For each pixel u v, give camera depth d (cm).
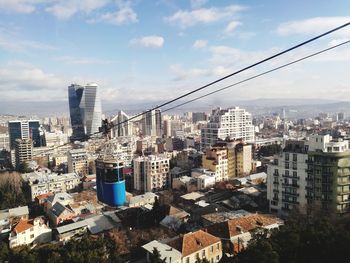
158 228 9888
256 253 4153
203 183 14962
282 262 4234
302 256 4319
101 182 4966
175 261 6794
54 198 13962
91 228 10419
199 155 19350
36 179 17600
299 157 10188
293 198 10406
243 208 11456
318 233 4478
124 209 12100
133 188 17738
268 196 11156
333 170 9462
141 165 17162
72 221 11625
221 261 6438
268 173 11112
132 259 7644
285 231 4738
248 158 17562
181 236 7544
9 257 6419
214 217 9369
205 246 7288
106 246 6675
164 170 17125
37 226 10462
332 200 9519
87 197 14788
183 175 16988
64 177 18088
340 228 4869
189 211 11544
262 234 5500
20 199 15788
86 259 5559
